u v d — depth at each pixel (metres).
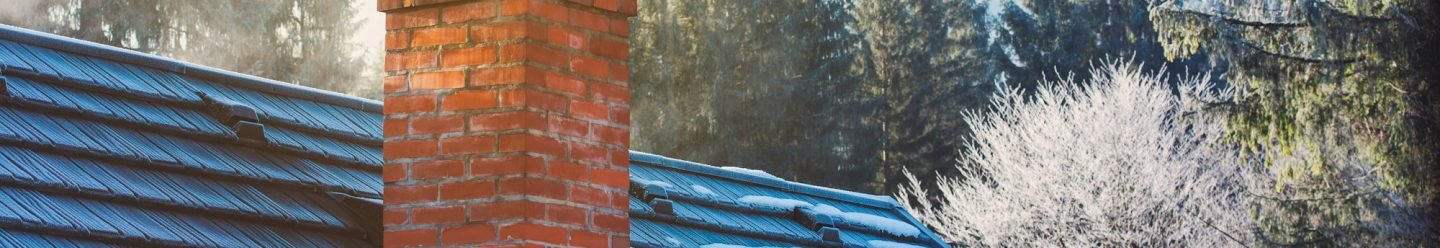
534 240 5.43
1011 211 29.75
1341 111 20.73
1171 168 28.98
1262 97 21.09
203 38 33.50
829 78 39.84
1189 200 29.05
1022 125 31.88
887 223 10.76
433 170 5.62
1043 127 29.73
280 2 34.91
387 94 5.79
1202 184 29.03
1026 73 41.69
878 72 42.50
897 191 41.06
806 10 39.78
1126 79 29.41
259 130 7.12
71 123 6.48
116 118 6.67
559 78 5.69
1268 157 21.41
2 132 5.98
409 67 5.77
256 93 7.90
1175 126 29.55
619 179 5.93
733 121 38.62
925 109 41.59
